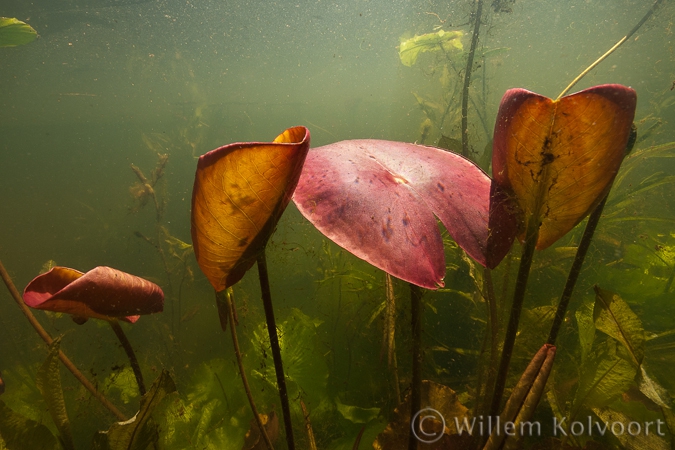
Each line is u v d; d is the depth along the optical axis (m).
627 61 17.53
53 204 20.66
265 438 1.34
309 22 25.75
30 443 1.18
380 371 2.63
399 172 1.03
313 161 1.01
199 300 5.13
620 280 2.90
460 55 4.29
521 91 0.79
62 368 3.84
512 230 0.97
